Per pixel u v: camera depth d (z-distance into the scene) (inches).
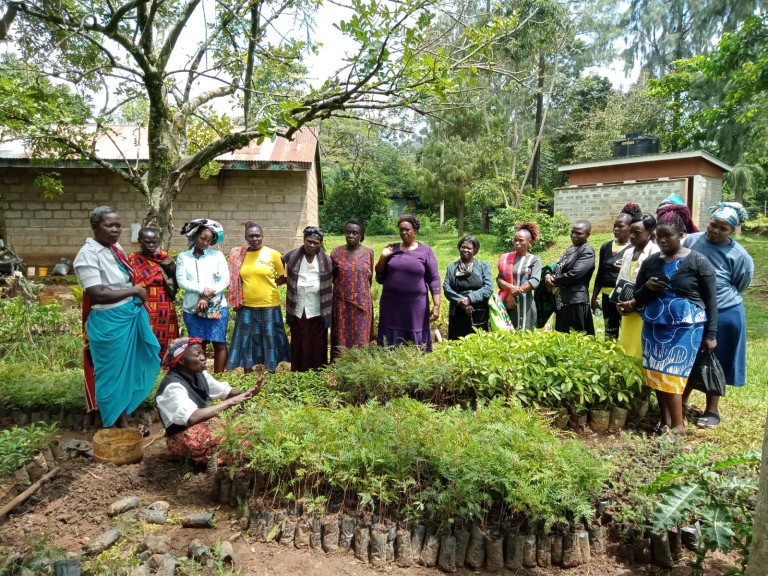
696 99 962.1
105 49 250.2
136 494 147.9
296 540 128.0
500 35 231.1
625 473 139.6
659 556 123.5
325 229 1322.6
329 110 233.3
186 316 231.0
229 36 294.5
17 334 269.7
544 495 120.0
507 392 190.5
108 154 488.4
